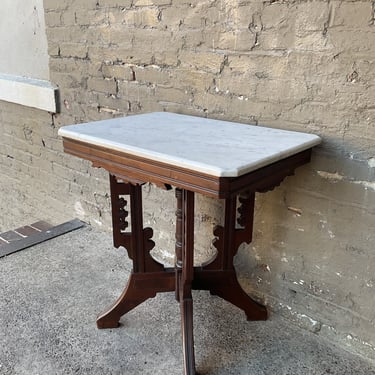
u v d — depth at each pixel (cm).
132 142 133
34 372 152
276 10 148
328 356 161
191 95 184
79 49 224
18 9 263
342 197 152
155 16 185
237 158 117
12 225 332
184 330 156
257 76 160
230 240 169
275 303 184
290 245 172
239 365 155
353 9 132
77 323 177
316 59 144
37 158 283
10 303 190
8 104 287
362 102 139
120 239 168
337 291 163
